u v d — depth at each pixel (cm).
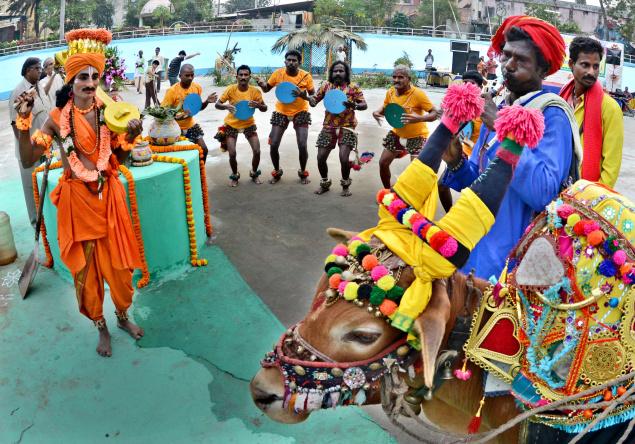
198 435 372
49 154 484
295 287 551
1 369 436
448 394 259
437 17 4612
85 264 438
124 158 462
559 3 5075
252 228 681
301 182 841
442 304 212
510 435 253
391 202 220
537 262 237
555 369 237
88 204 433
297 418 226
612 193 239
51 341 470
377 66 3422
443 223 212
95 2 5053
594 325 229
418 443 359
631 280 219
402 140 731
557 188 284
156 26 5097
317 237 659
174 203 565
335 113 750
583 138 413
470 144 533
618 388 224
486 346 241
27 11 4938
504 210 302
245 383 419
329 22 3734
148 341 468
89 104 430
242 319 498
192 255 591
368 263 215
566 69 1061
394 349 220
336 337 215
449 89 221
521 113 207
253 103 797
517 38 289
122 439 370
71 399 405
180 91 798
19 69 2592
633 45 4122
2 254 586
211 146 1048
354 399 222
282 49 2845
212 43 3319
